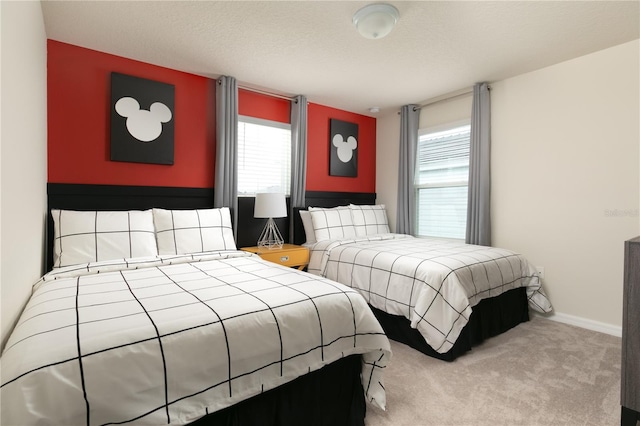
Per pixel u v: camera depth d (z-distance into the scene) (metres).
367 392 1.63
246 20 2.32
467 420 1.59
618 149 2.68
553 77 3.04
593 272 2.82
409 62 2.98
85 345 1.00
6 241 1.15
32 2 1.75
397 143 4.55
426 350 2.31
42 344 0.99
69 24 2.37
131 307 1.33
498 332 2.68
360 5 2.14
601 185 2.77
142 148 2.93
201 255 2.48
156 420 1.02
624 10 2.16
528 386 1.89
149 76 3.01
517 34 2.48
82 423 0.91
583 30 2.43
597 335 2.68
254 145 3.70
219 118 3.25
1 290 1.08
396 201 4.57
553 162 3.05
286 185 3.95
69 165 2.66
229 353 1.20
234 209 3.33
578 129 2.89
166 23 2.36
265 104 3.77
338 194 4.39
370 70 3.16
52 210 2.34
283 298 1.48
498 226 3.44
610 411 1.67
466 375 2.02
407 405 1.71
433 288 2.27
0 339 1.08
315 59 2.92
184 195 3.18
